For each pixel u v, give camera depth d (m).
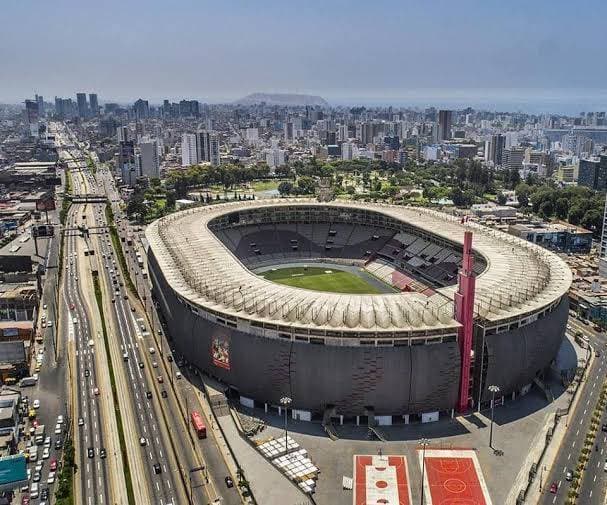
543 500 131.75
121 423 164.25
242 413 169.88
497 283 199.38
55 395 180.75
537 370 181.62
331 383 161.00
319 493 134.00
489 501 131.50
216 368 180.25
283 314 172.12
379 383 160.25
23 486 136.38
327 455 148.88
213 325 180.12
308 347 162.62
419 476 140.25
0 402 165.12
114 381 188.75
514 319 172.12
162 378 190.12
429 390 162.12
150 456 148.75
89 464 145.75
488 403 174.00
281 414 169.38
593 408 172.50
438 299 188.25
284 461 145.25
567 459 147.38
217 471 142.38
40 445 154.38
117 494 134.12
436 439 155.75
